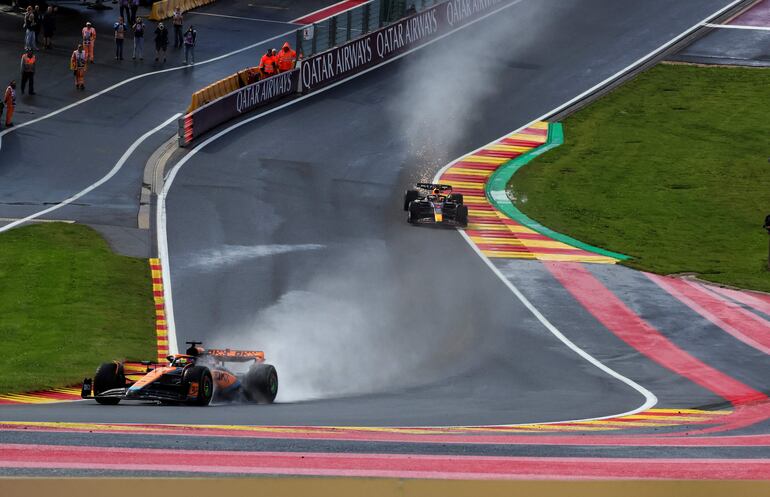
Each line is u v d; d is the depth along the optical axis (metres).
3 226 135.88
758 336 112.38
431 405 70.81
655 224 164.25
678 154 198.12
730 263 147.12
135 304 109.12
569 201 172.50
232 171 171.25
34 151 172.88
